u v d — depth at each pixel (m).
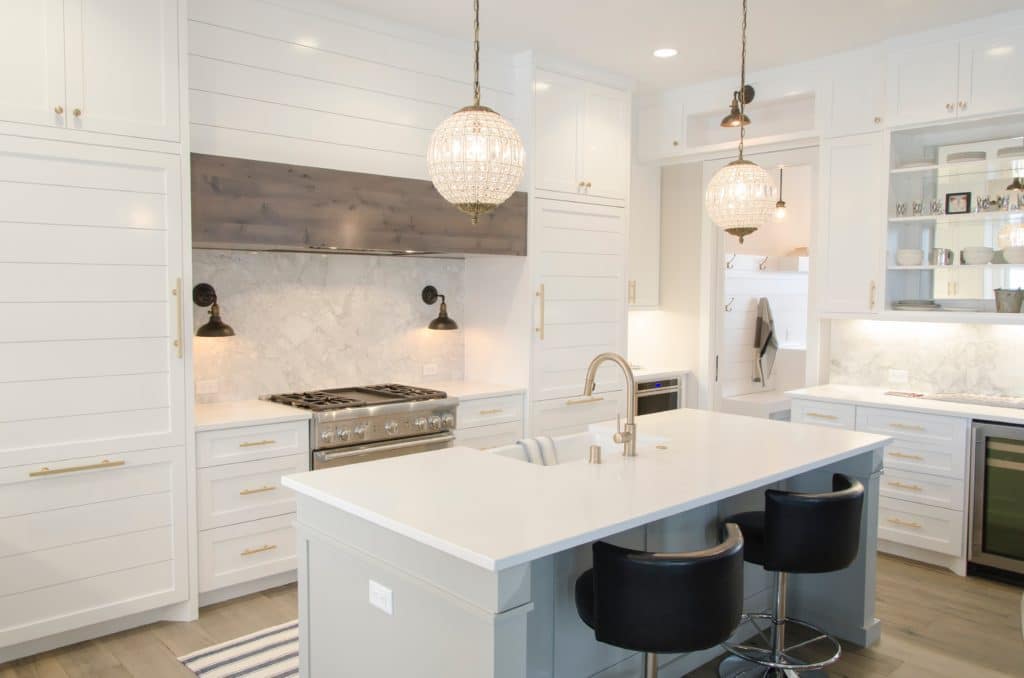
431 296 4.54
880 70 4.20
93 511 2.89
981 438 3.69
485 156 2.18
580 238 4.58
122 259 2.90
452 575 1.74
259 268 3.82
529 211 4.29
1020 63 3.68
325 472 2.38
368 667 2.05
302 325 4.00
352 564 2.09
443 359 4.65
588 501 2.05
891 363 4.55
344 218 3.50
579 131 4.54
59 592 2.83
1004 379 4.12
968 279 4.11
